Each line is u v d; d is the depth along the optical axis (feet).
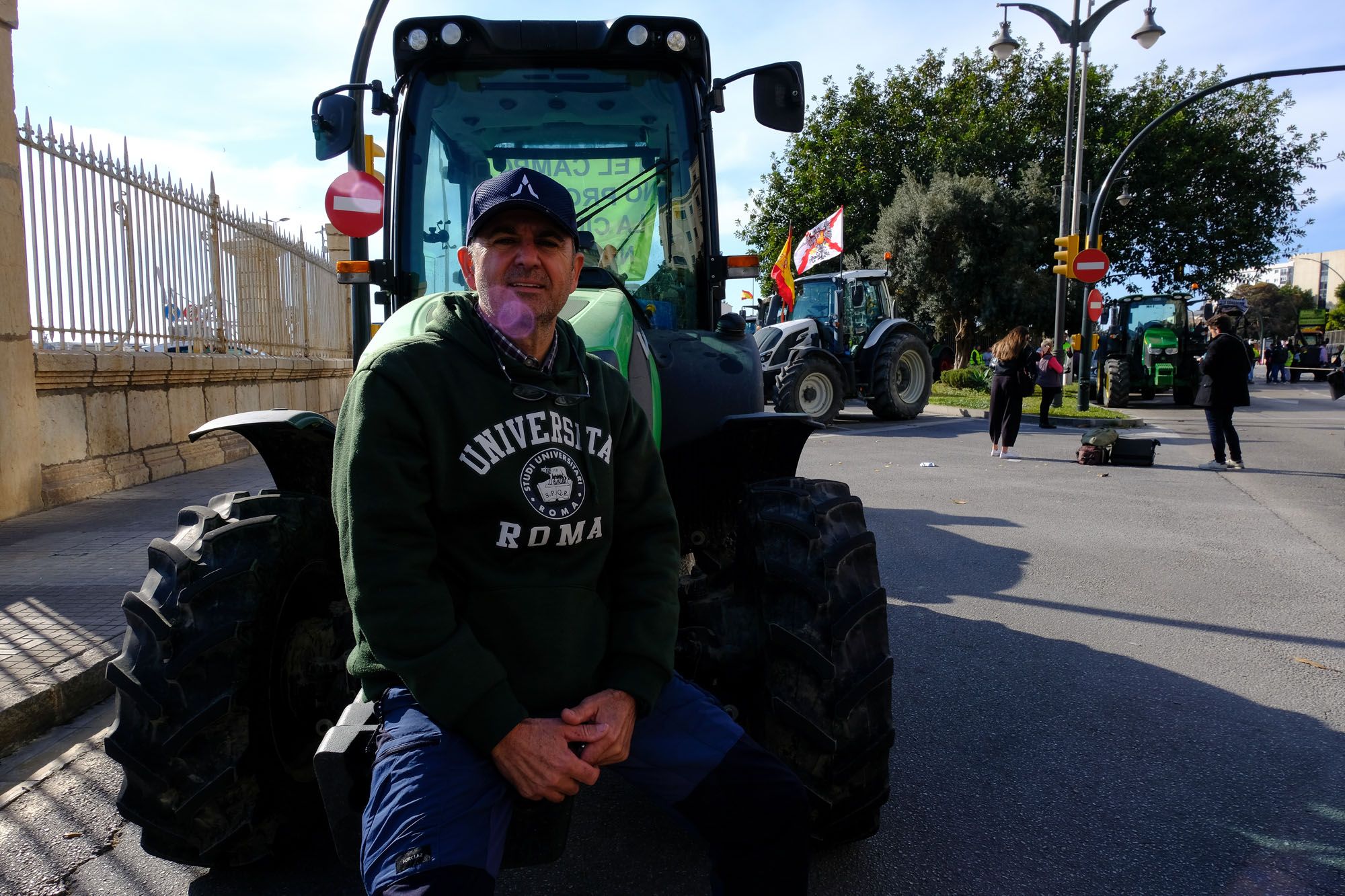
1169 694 12.89
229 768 7.47
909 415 54.75
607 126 12.37
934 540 22.62
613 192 12.43
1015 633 15.61
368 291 17.94
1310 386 112.78
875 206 117.08
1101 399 70.59
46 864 8.66
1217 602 17.34
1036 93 117.91
